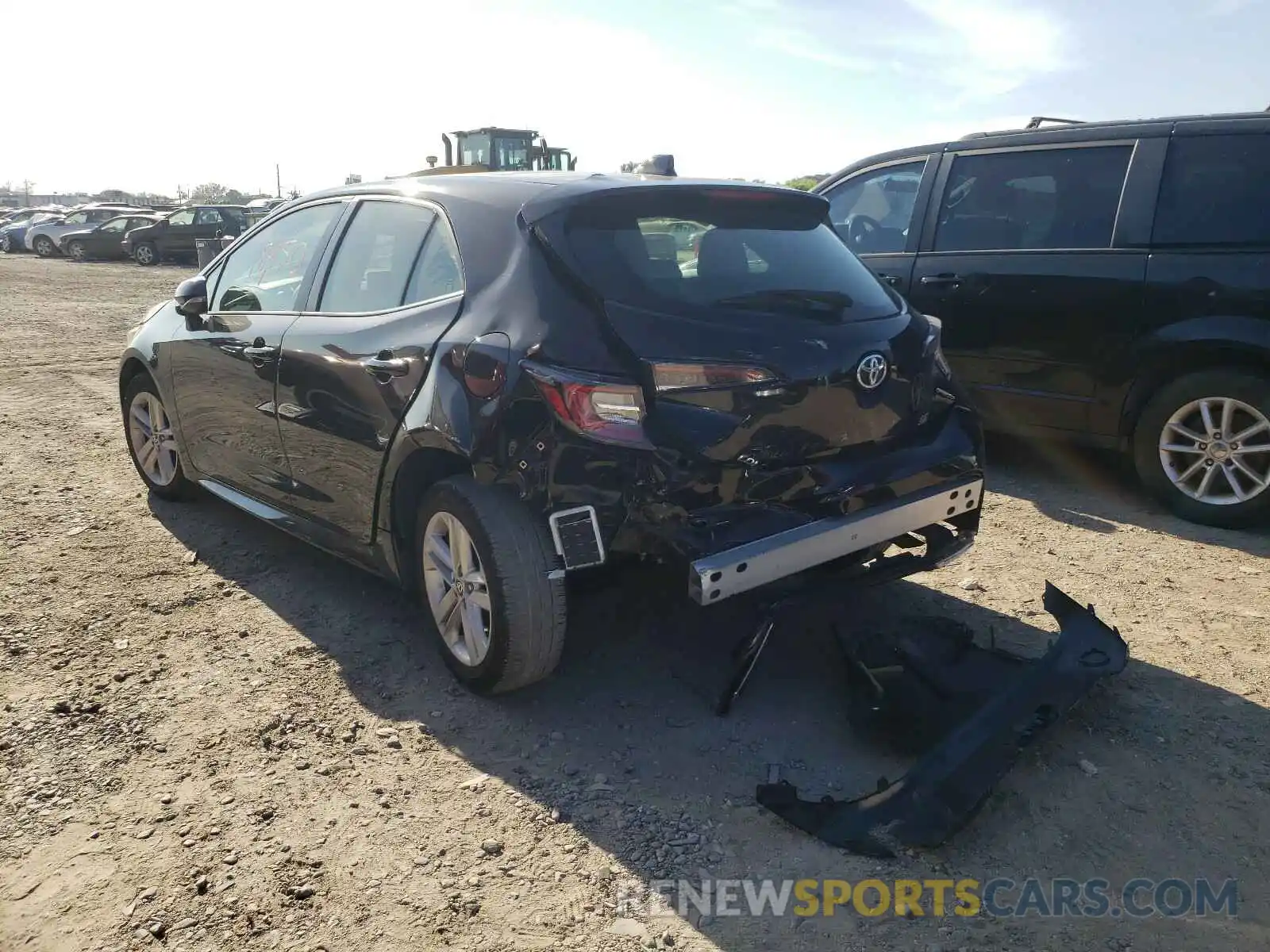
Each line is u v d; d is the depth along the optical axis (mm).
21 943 2322
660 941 2348
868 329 3266
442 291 3420
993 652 3367
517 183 3477
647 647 3768
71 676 3527
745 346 2965
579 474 2904
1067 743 3115
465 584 3312
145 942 2328
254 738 3162
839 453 3186
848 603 4105
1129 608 4047
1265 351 4602
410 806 2836
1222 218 4801
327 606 4137
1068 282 5238
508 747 3133
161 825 2738
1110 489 5590
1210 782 2912
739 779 2969
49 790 2887
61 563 4539
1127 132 5188
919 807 2658
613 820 2775
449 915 2422
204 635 3867
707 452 2881
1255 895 2479
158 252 27359
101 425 7277
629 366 2857
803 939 2355
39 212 35062
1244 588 4234
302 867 2578
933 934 2371
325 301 3980
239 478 4574
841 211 6570
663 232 3238
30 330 12461
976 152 5812
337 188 4305
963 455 3486
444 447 3172
